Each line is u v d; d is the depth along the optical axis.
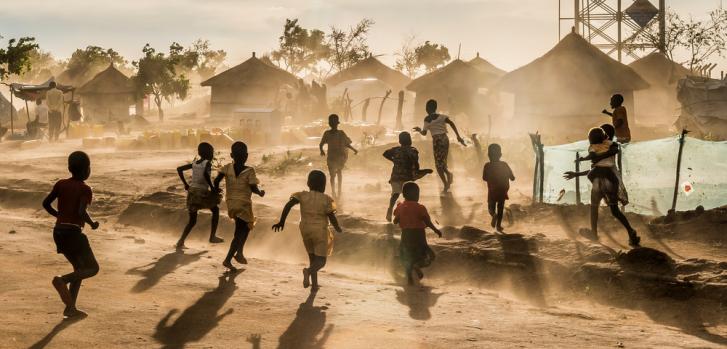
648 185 12.97
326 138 15.65
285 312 8.04
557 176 14.06
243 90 56.00
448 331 7.44
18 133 37.69
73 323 7.29
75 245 7.69
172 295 8.61
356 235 12.33
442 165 15.48
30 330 7.01
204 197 11.84
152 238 13.50
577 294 9.67
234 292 8.88
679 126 30.12
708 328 8.13
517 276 10.33
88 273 7.70
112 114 57.94
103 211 16.02
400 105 39.84
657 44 53.53
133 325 7.32
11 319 7.35
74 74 84.12
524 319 8.12
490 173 12.24
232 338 7.03
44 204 7.67
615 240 11.35
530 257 10.62
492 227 12.48
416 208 10.12
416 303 8.78
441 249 11.30
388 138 31.03
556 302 9.50
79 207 7.70
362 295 9.09
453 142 23.17
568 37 40.53
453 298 9.16
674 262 9.66
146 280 9.30
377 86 58.09
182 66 87.50
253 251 12.98
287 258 12.53
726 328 8.10
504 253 10.85
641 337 7.42
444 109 49.12
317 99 45.59
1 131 35.41
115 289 8.77
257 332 7.25
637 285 9.34
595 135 11.30
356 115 56.62
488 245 11.27
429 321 7.87
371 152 22.14
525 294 9.88
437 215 13.63
